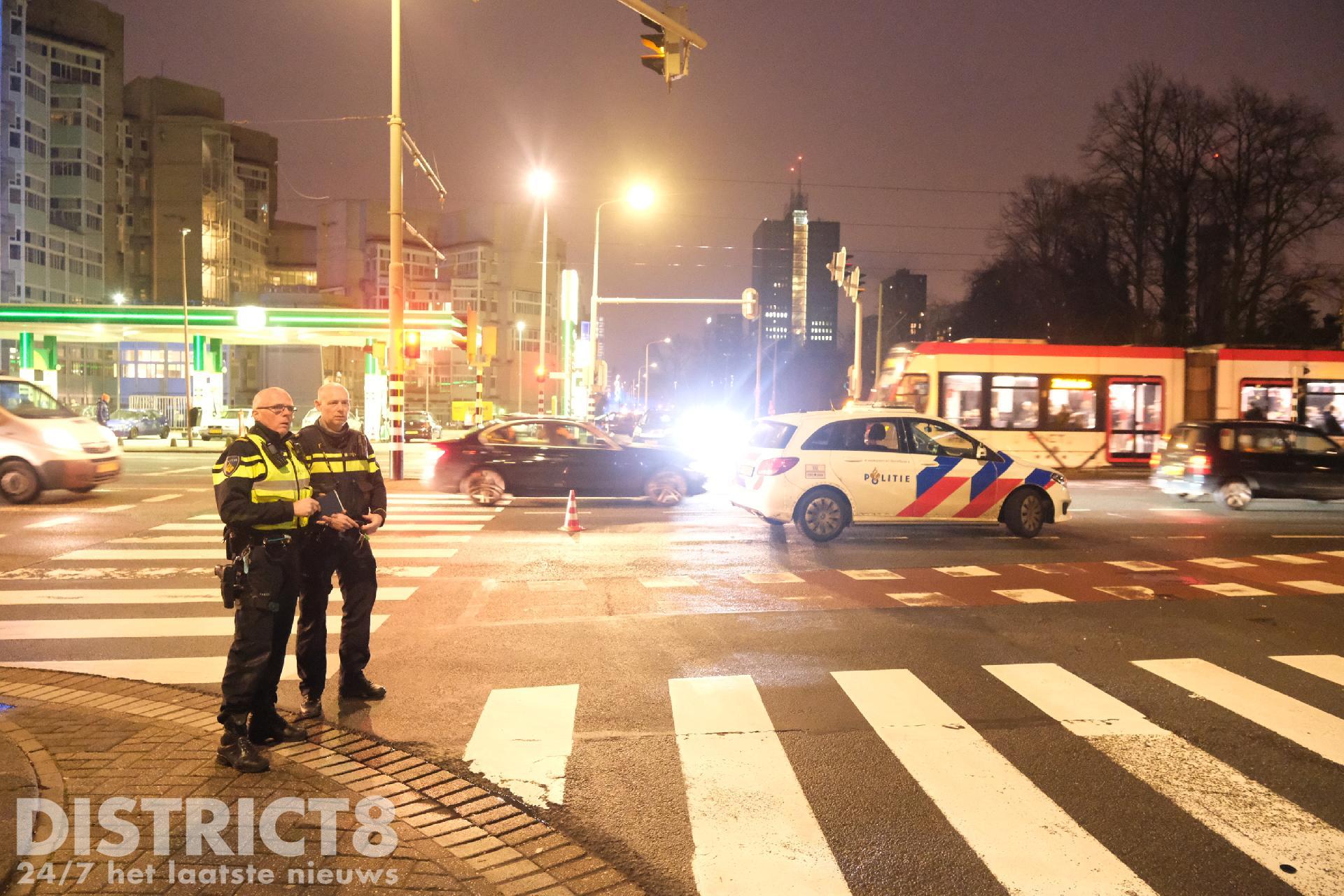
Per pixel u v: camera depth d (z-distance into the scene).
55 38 80.31
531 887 3.46
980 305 50.59
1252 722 5.47
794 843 3.90
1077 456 23.34
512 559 10.90
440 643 7.14
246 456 4.60
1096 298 42.22
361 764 4.67
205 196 91.06
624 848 3.83
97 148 81.50
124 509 14.71
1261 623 7.94
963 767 4.75
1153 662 6.73
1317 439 16.77
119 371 72.06
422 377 101.25
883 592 9.20
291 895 3.30
